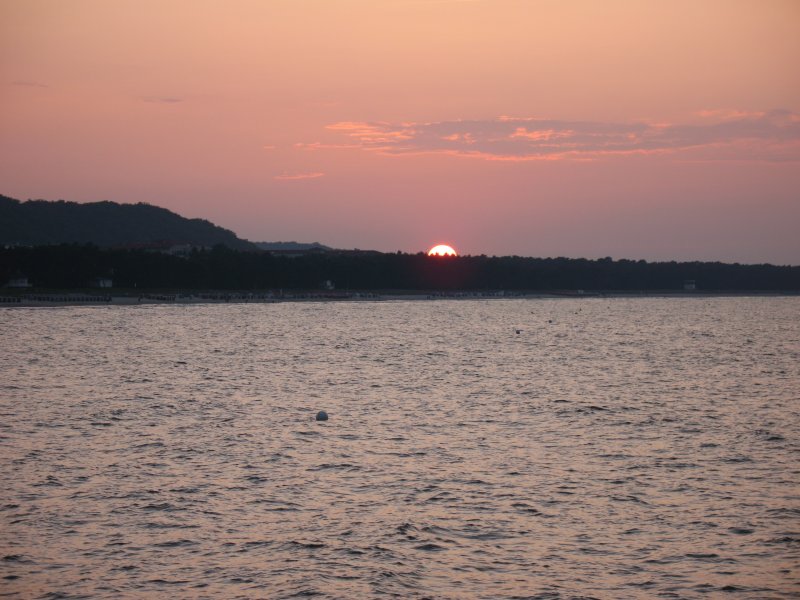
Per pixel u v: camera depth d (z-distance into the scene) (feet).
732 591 163.43
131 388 407.64
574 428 306.35
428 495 217.97
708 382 447.83
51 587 162.09
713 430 303.07
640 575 170.09
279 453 262.06
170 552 178.81
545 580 167.32
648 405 361.51
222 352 613.93
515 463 251.39
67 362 529.04
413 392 401.29
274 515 201.36
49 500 210.18
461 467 246.27
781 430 303.07
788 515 203.51
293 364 532.73
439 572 170.60
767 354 629.10
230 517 199.62
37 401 361.10
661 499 215.72
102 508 204.74
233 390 403.13
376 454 262.06
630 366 533.55
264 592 161.27
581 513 204.44
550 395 391.65
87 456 255.91
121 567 171.12
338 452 264.11
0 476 230.89
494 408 351.25
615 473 240.53
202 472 238.27
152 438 282.56
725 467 248.32
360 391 403.75
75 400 365.20
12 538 184.65
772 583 166.71
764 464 251.80
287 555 177.78
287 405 355.77
